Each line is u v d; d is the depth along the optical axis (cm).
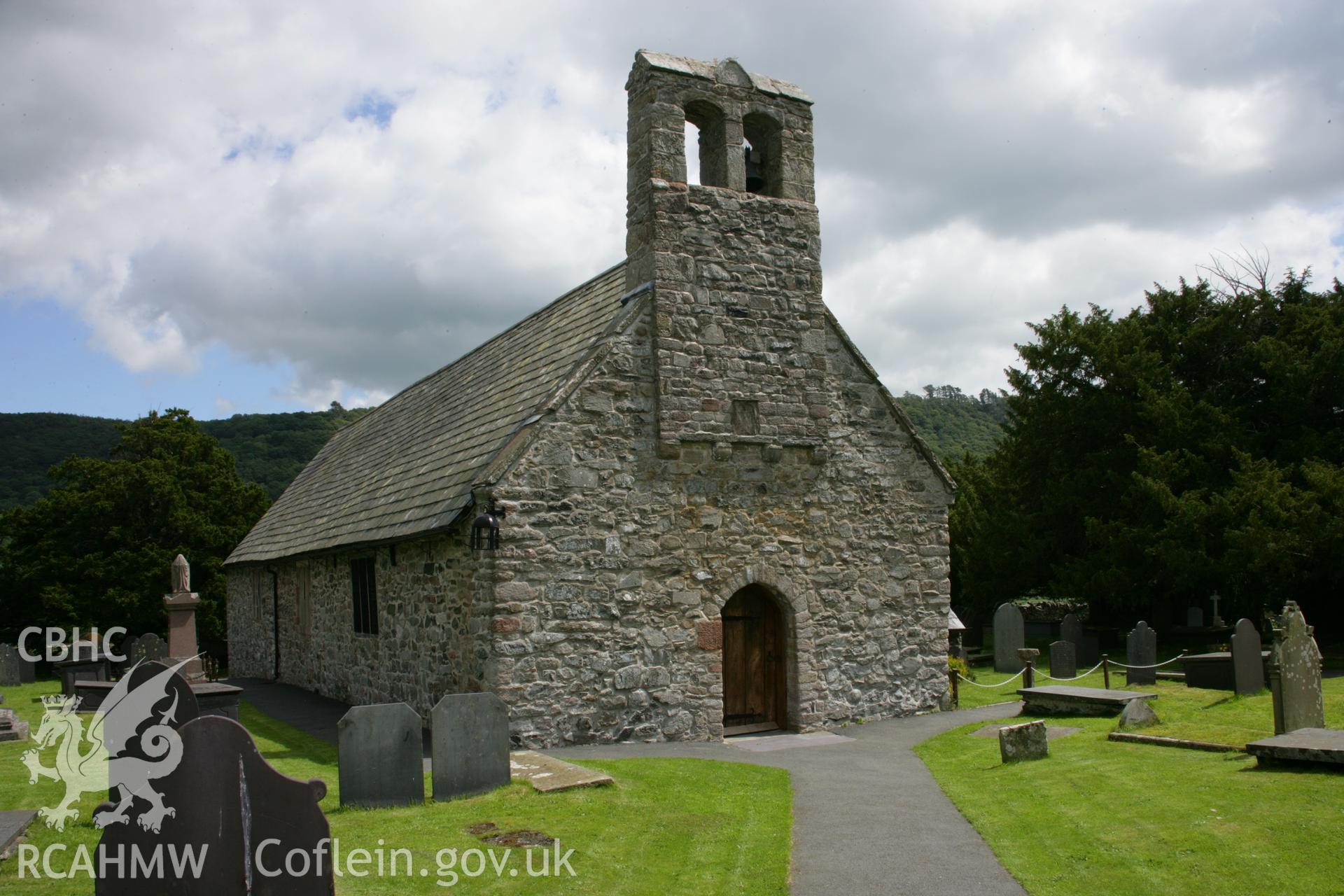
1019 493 3020
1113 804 848
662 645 1307
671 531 1330
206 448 3675
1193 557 2317
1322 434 2517
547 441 1256
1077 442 2886
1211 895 623
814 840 795
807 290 1450
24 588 3291
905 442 1558
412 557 1478
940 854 752
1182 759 989
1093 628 2639
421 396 2386
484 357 2062
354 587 1773
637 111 1409
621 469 1302
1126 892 643
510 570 1216
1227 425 2567
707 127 1484
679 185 1367
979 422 8575
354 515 1838
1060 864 711
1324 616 2538
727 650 1413
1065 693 1399
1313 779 848
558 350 1526
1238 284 2989
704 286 1370
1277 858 671
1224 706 1279
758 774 1053
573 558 1258
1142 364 2694
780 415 1410
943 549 1576
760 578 1392
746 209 1412
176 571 1560
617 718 1269
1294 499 2217
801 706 1407
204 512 3466
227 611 3042
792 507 1433
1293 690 982
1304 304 2759
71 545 3297
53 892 637
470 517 1260
